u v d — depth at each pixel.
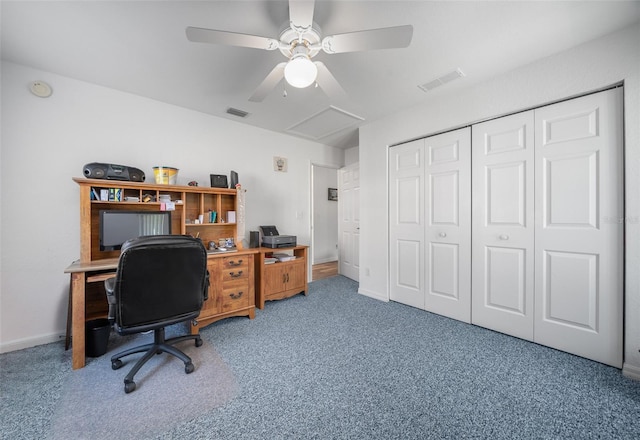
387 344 2.04
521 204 2.09
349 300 3.15
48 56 1.90
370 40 1.39
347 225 4.41
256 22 1.59
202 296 1.78
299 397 1.44
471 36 1.68
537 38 1.71
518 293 2.12
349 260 4.35
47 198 2.10
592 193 1.77
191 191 2.56
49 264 2.11
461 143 2.46
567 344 1.88
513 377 1.61
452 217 2.53
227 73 2.14
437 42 1.74
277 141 3.62
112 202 2.15
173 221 2.60
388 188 3.11
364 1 1.41
